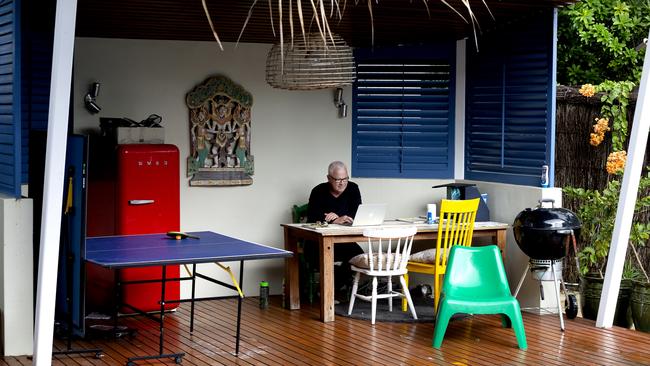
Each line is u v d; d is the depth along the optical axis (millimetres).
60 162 5859
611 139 9414
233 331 7617
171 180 8242
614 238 7758
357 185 9328
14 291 6660
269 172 9383
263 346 7074
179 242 7117
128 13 7594
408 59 9555
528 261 8258
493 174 9062
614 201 8789
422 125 9594
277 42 9016
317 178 9562
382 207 8227
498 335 7504
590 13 11305
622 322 8422
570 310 8164
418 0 7465
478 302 7043
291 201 9477
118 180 8102
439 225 7918
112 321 7977
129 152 8078
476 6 7887
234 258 6375
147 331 7609
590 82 11703
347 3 7516
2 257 6652
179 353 6695
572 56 11734
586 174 9641
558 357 6777
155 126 8445
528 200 8359
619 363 6621
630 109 9461
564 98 9727
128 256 6371
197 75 9070
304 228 8164
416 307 8539
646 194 9266
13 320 6660
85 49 8672
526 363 6590
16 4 6555
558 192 8219
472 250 7492
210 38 8945
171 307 8352
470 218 8062
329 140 9594
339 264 9023
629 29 11445
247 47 9227
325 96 9555
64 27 5707
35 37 7801
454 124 9555
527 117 8539
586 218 8969
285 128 9422
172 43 8969
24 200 6680
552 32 8125
